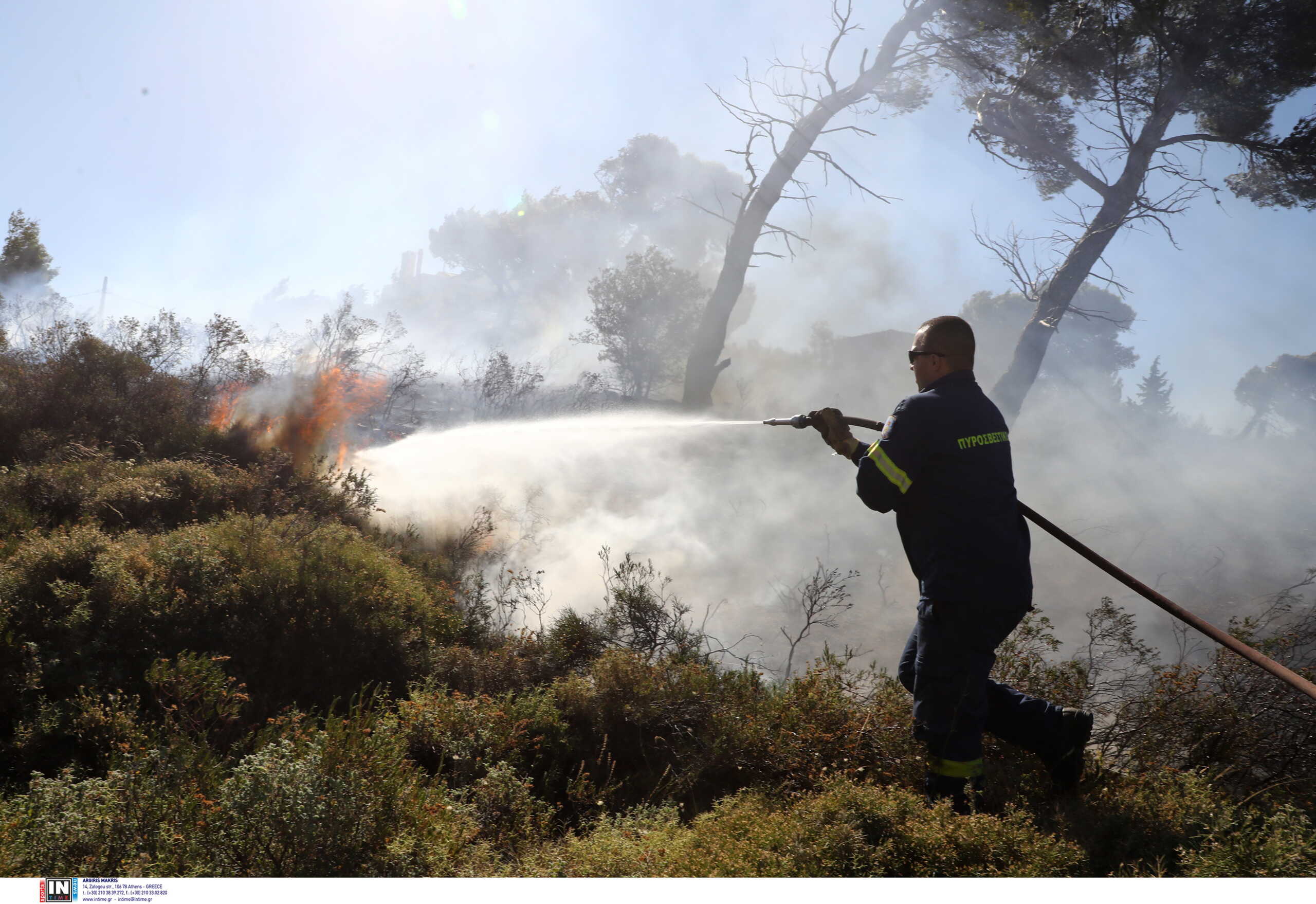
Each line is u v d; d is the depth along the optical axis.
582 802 3.29
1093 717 3.16
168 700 3.52
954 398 2.94
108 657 3.72
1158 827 2.61
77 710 3.36
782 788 3.11
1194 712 3.37
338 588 4.45
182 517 5.80
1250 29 11.23
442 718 3.58
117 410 7.52
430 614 4.83
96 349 7.92
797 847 2.43
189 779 2.69
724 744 3.48
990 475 2.86
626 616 5.20
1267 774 3.24
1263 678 3.45
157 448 7.15
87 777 3.07
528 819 2.93
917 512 2.93
